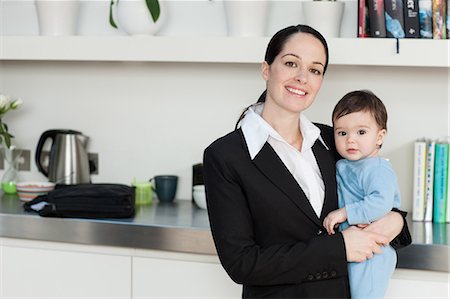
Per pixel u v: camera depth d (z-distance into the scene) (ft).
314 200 6.18
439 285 7.11
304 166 6.21
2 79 10.13
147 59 8.68
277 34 6.14
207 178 6.06
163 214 8.50
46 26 9.17
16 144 10.14
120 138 9.77
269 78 6.19
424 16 8.03
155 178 9.38
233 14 8.60
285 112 6.17
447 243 7.09
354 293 6.31
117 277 7.91
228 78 9.31
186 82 9.46
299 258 5.75
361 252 5.88
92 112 9.84
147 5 8.75
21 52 9.09
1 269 8.27
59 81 9.93
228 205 5.91
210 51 8.48
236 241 5.84
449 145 8.18
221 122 9.39
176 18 9.41
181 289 7.73
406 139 8.83
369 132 6.57
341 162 6.73
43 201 8.52
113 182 9.84
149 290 7.83
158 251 7.77
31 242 8.18
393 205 6.57
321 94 8.98
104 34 9.63
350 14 8.84
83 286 8.03
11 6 9.96
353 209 6.17
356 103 6.61
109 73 9.73
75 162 9.56
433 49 7.91
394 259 6.47
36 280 8.17
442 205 8.21
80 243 7.98
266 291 6.05
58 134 9.62
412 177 8.83
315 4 8.30
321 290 5.93
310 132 6.40
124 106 9.72
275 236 5.97
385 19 8.06
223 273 7.58
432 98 8.74
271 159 5.97
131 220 8.07
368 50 8.04
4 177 9.96
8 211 8.50
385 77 8.82
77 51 8.90
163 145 9.63
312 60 5.99
